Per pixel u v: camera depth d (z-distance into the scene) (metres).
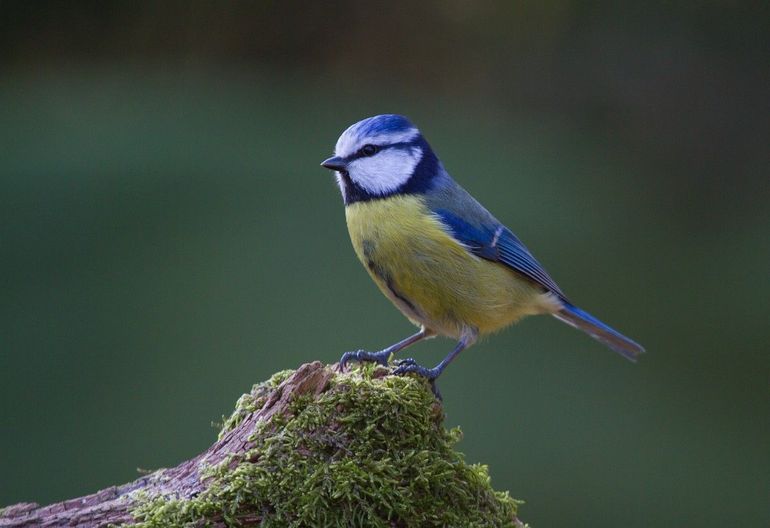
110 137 14.14
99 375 11.01
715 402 12.49
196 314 11.70
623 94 18.84
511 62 19.05
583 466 11.30
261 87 16.77
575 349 12.71
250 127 14.76
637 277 14.33
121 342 11.36
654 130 18.66
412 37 19.34
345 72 18.72
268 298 12.03
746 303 14.02
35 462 10.22
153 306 11.81
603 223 15.01
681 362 13.12
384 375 5.65
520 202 14.58
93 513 5.04
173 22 17.70
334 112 15.73
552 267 13.87
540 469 11.18
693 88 18.75
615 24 18.88
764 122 18.59
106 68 16.86
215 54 18.06
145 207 12.99
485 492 5.51
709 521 10.93
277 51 18.47
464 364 12.15
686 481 11.30
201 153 13.95
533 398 11.88
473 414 11.58
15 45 17.02
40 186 13.01
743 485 11.34
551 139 16.77
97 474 10.20
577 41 18.98
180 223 12.75
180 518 4.95
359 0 18.59
